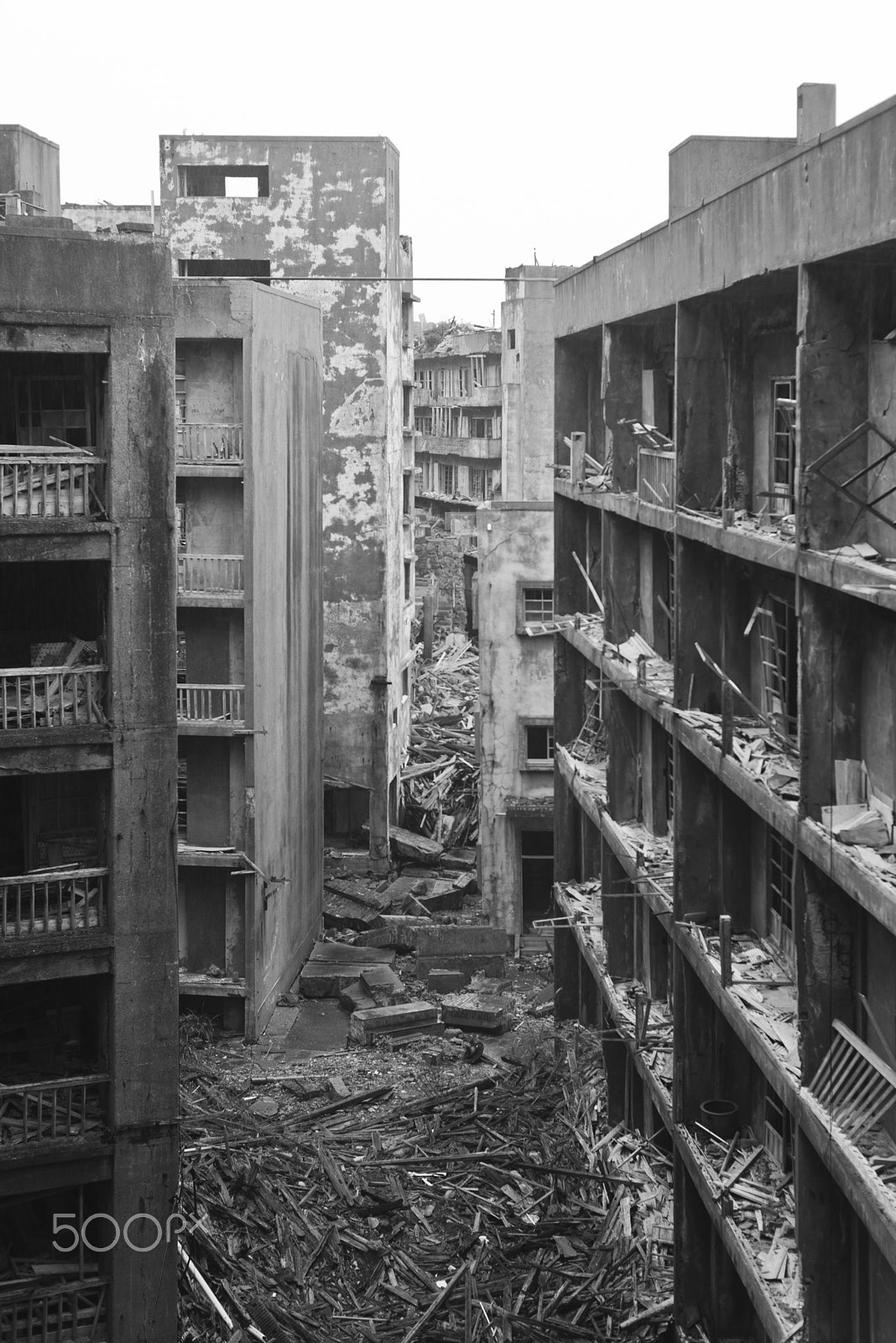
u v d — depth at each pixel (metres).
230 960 32.91
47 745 18.06
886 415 14.78
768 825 19.84
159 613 18.27
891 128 12.88
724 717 18.50
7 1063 19.88
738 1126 20.39
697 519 19.59
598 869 30.72
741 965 19.33
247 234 47.53
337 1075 30.38
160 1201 19.02
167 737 18.45
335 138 46.91
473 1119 27.73
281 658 34.84
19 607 20.11
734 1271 19.75
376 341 47.31
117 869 18.48
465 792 49.94
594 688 29.62
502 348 74.19
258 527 32.22
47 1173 18.61
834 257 14.38
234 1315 21.39
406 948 38.56
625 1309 21.48
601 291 25.34
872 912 13.84
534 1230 23.72
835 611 15.38
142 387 17.92
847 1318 15.97
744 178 16.88
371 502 47.09
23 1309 18.64
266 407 32.94
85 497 18.14
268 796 33.56
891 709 14.80
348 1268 23.02
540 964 37.44
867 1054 15.02
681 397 20.17
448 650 72.69
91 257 17.64
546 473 61.53
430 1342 21.14
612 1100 26.27
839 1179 14.54
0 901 19.59
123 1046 18.69
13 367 19.25
